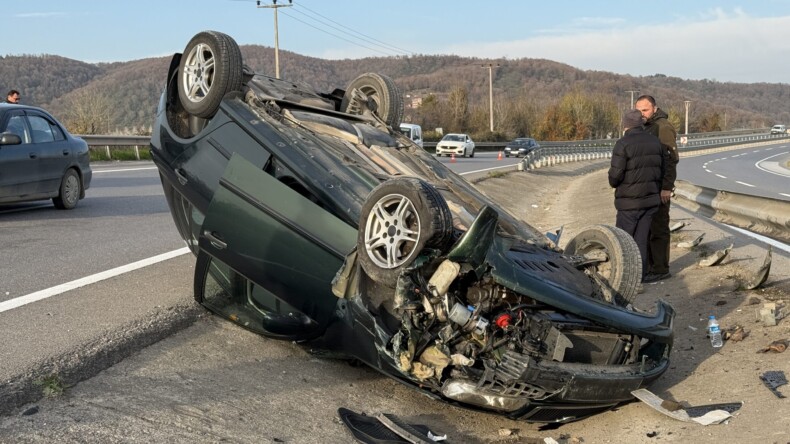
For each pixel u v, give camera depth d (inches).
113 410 167.3
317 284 196.2
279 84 279.0
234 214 208.2
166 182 255.0
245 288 221.8
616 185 308.5
